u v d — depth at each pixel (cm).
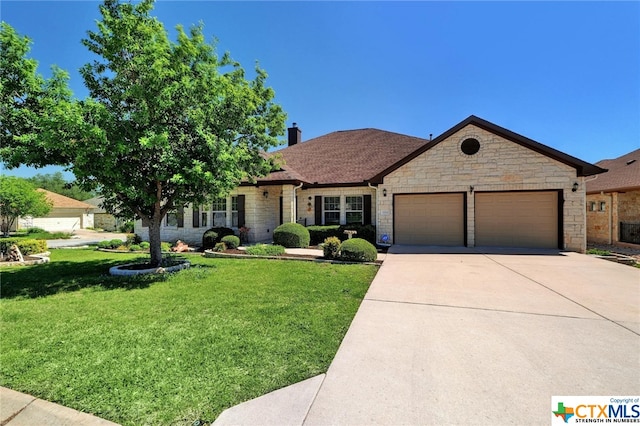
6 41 649
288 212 1473
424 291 599
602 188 1505
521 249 1153
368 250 945
